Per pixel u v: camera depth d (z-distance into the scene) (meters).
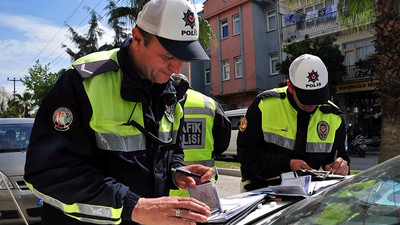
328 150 2.43
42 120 1.29
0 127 4.96
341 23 7.32
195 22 1.39
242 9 18.00
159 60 1.39
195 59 1.33
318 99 2.18
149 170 1.46
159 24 1.33
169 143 1.56
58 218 1.41
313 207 1.30
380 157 6.15
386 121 6.04
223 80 19.31
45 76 28.11
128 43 1.51
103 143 1.34
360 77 14.35
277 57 17.52
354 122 15.08
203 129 2.64
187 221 1.18
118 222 1.24
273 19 17.61
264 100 2.40
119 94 1.41
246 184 2.52
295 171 2.09
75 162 1.25
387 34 5.97
